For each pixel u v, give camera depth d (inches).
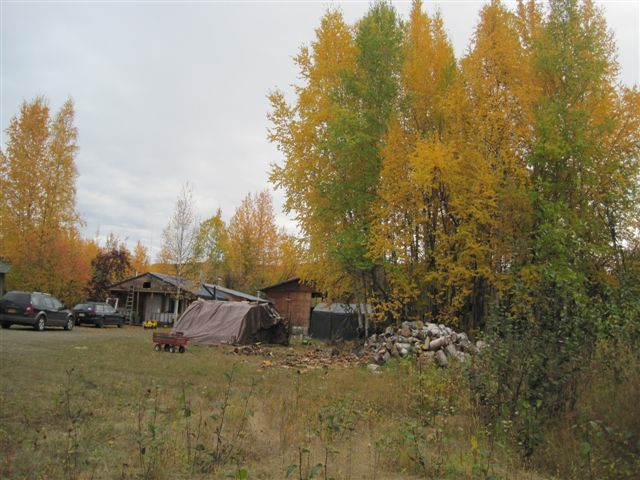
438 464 193.9
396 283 633.0
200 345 754.8
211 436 225.3
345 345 762.8
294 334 1250.0
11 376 349.4
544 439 226.7
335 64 709.9
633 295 276.5
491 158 554.3
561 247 294.7
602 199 551.5
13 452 193.2
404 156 607.8
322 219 682.8
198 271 1589.6
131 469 176.9
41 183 1171.9
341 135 626.8
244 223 1927.9
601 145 566.6
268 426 255.6
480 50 602.2
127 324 1428.4
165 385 363.3
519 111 578.6
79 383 343.9
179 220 1498.5
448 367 409.4
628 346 254.8
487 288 627.2
